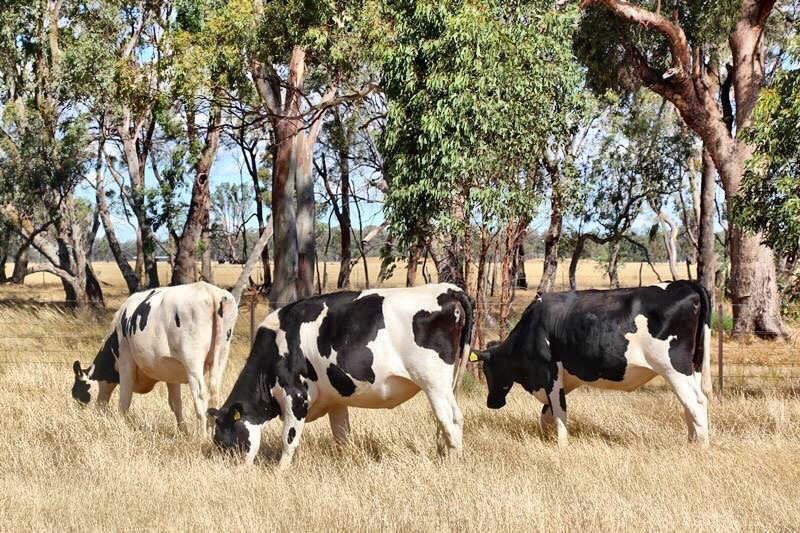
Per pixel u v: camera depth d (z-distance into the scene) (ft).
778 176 43.96
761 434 33.45
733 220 46.34
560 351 32.55
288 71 78.23
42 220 99.50
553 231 96.43
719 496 24.00
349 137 111.75
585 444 30.22
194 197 94.07
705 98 81.82
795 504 23.17
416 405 37.55
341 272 136.26
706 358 31.50
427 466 26.32
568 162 60.90
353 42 57.62
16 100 94.27
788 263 86.38
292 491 25.02
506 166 49.70
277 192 85.71
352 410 36.14
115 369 35.88
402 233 52.19
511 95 48.93
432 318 27.50
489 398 35.06
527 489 24.06
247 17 60.54
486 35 47.37
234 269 289.74
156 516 22.59
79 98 90.58
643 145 114.11
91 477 26.18
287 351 28.71
